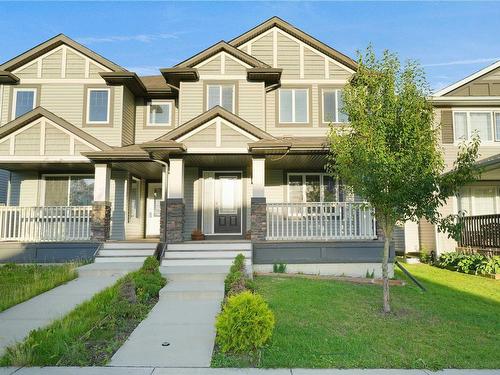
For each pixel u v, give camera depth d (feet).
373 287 28.60
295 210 42.93
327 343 16.69
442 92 49.39
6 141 38.37
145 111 47.70
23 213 40.40
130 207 46.32
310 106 45.06
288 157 38.60
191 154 36.86
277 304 22.43
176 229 35.94
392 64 22.80
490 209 48.29
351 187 23.72
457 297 26.45
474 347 16.58
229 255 33.86
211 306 22.76
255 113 44.01
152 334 18.02
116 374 13.93
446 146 47.37
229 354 15.72
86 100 43.86
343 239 35.22
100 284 27.89
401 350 16.14
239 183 43.65
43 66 44.55
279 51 46.24
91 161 38.27
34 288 25.44
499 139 47.88
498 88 49.26
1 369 14.37
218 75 44.68
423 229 47.88
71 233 40.83
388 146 21.71
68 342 16.43
